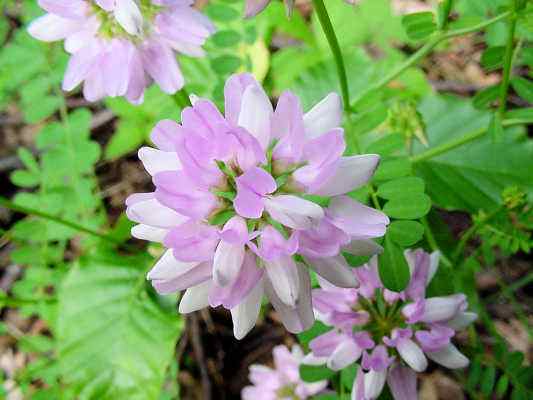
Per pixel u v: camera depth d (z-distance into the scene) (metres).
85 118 0.15
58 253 0.14
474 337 0.11
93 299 0.14
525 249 0.10
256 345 0.15
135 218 0.06
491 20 0.09
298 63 0.15
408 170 0.09
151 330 0.13
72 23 0.09
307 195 0.07
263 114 0.06
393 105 0.11
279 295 0.06
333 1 0.16
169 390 0.14
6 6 0.17
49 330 0.16
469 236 0.11
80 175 0.15
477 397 0.10
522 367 0.10
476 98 0.10
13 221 0.17
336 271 0.07
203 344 0.15
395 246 0.08
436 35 0.10
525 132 0.13
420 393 0.14
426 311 0.08
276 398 0.13
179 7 0.09
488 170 0.13
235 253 0.06
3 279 0.17
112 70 0.09
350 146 0.10
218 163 0.07
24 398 0.15
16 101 0.18
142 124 0.15
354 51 0.15
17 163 0.18
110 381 0.13
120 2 0.09
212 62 0.11
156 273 0.07
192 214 0.06
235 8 0.11
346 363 0.08
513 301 0.13
